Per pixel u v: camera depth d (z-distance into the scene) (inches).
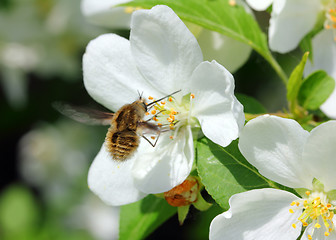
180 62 8.8
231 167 8.7
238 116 8.4
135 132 8.9
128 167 9.0
